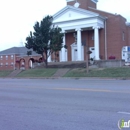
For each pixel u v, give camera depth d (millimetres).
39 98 10812
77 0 44281
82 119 6738
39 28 33438
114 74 25062
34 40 33438
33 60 53781
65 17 41688
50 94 11953
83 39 40438
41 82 20750
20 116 7477
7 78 31531
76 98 10398
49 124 6387
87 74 26594
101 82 19203
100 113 7375
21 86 16766
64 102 9539
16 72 35094
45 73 30672
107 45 41125
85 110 7891
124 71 25594
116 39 40469
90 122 6387
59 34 33688
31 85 17438
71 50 44031
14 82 21719
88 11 39406
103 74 25609
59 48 33875
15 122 6762
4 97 11578
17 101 10281
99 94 11305
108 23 41250
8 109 8602
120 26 40438
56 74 29312
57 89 13984
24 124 6520
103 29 41500
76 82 19750
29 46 33938
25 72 33656
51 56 44438
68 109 8172
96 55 39062
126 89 13188
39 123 6539
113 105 8562
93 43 42031
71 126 6090
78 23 40656
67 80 23297
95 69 28344
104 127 5891
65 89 13859
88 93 11781
